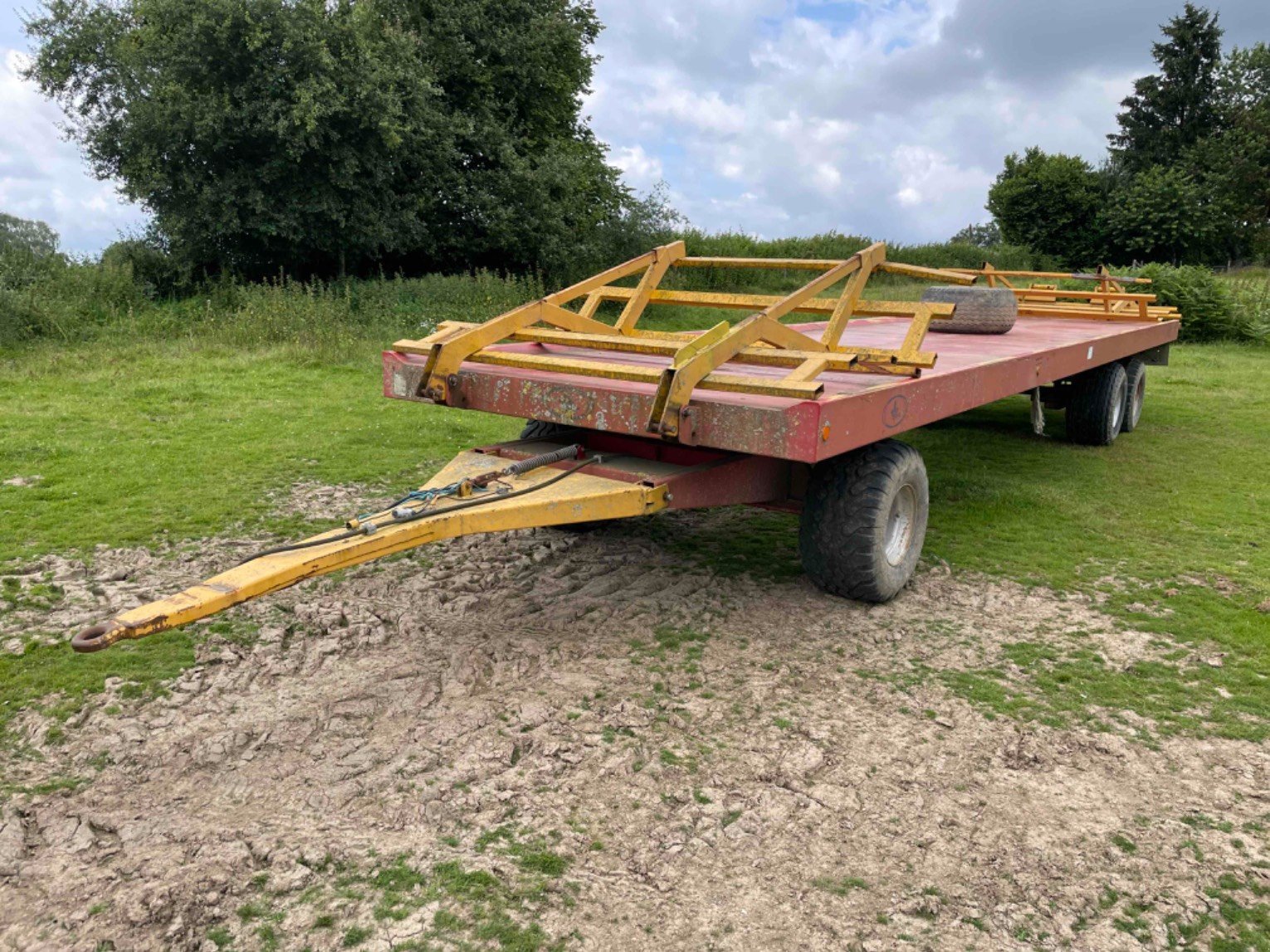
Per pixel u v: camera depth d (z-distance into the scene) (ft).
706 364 11.97
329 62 49.96
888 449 13.99
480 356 14.23
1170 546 17.97
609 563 16.57
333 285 54.65
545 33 70.54
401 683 11.87
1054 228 138.51
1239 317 55.98
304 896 7.96
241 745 10.37
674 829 9.02
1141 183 136.15
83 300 45.96
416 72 59.52
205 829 8.83
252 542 17.03
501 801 9.39
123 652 12.54
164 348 40.50
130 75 51.98
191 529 17.65
